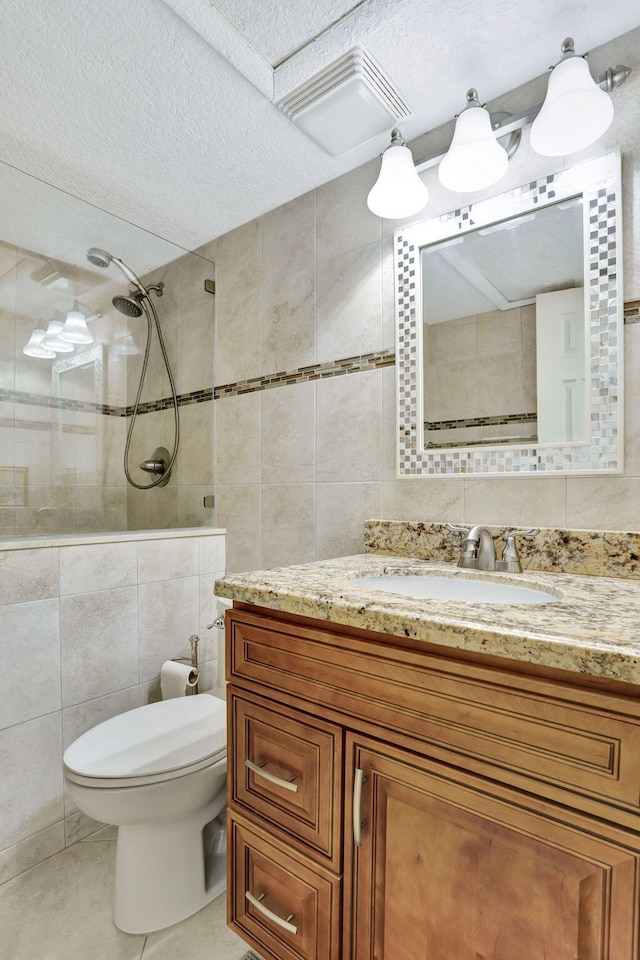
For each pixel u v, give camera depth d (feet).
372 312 4.98
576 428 3.76
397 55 3.77
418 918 2.38
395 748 2.45
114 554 5.21
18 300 5.24
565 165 3.80
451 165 3.71
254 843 3.11
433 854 2.32
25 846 4.41
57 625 4.72
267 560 5.90
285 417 5.74
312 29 3.57
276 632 2.98
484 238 4.25
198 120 4.50
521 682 2.07
